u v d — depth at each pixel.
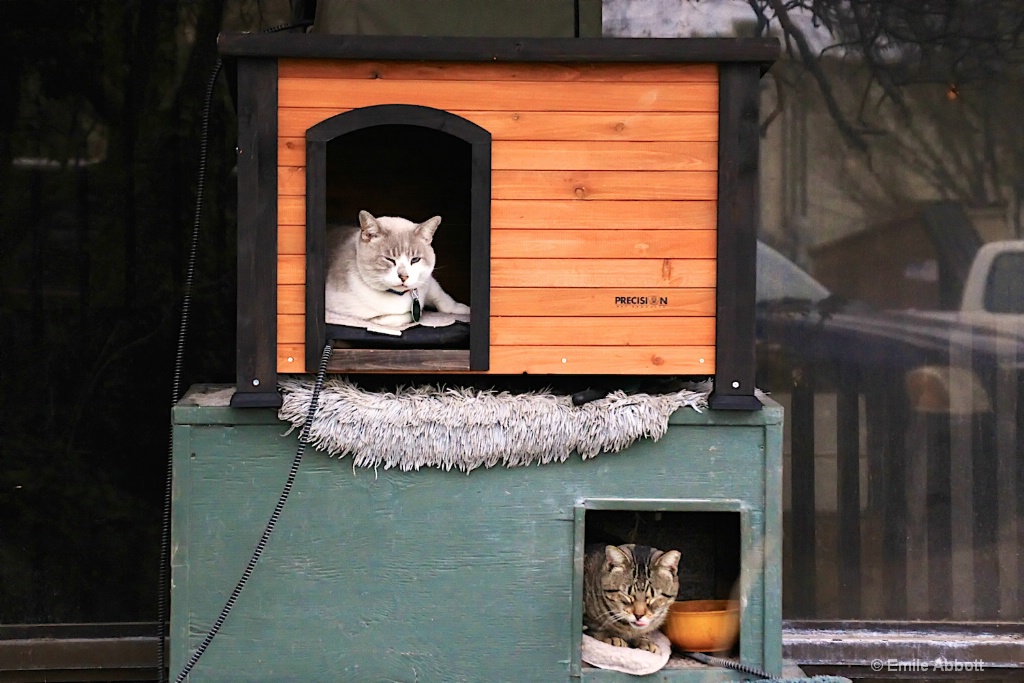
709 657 2.84
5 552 3.60
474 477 2.71
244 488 2.68
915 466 3.68
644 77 2.65
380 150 3.23
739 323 2.69
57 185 3.55
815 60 3.64
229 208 3.60
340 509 2.69
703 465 2.72
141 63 3.55
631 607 2.83
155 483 3.63
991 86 3.63
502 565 2.72
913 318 3.66
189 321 3.61
